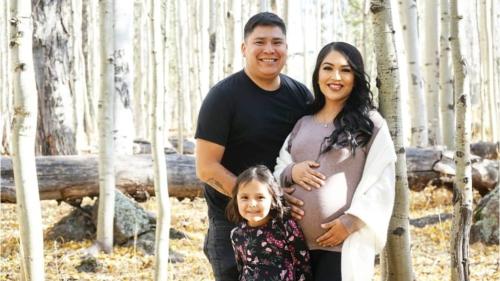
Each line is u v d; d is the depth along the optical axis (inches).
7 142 606.9
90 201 378.3
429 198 422.6
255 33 135.9
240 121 137.0
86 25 759.7
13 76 126.4
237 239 130.6
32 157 127.1
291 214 127.0
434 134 475.5
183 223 364.5
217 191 143.8
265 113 137.5
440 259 286.7
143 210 316.8
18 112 125.4
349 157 123.8
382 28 140.1
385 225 120.5
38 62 426.6
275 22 136.3
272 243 126.5
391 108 140.3
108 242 293.9
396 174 140.6
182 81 767.7
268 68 135.6
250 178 125.3
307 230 126.0
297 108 140.7
